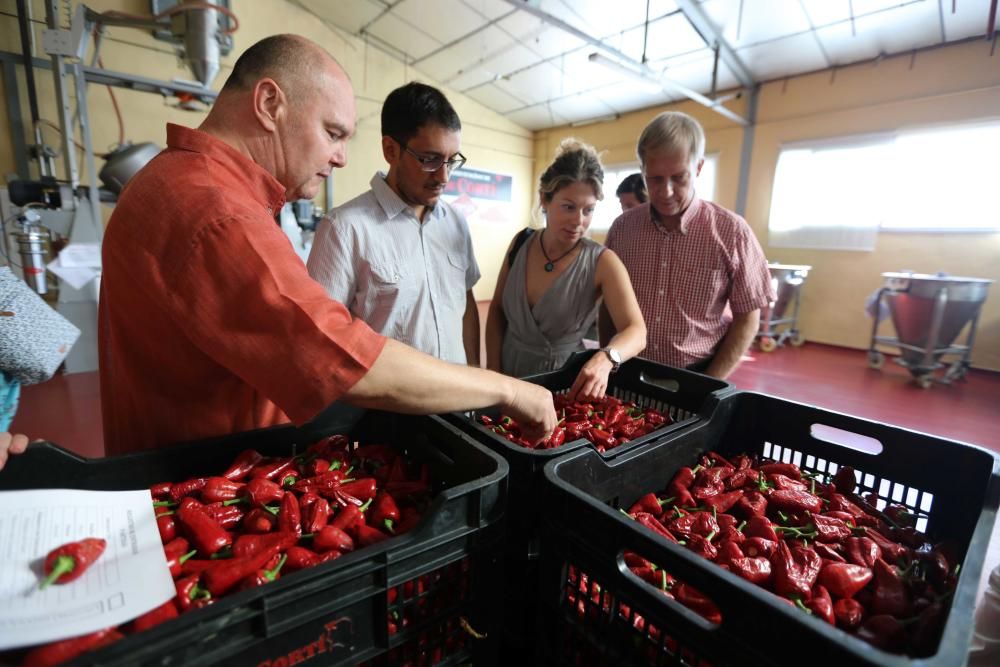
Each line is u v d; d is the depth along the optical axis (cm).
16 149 510
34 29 500
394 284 149
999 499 76
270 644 53
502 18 590
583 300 163
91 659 42
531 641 85
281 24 659
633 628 63
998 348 512
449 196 878
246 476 90
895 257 569
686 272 180
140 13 554
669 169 164
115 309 85
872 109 566
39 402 354
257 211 73
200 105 599
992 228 504
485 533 70
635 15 536
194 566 70
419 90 133
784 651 48
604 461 90
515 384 85
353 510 85
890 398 432
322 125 92
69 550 59
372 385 67
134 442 96
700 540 89
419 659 68
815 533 93
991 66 486
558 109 844
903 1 454
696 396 136
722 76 643
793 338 644
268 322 65
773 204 657
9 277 105
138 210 72
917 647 68
